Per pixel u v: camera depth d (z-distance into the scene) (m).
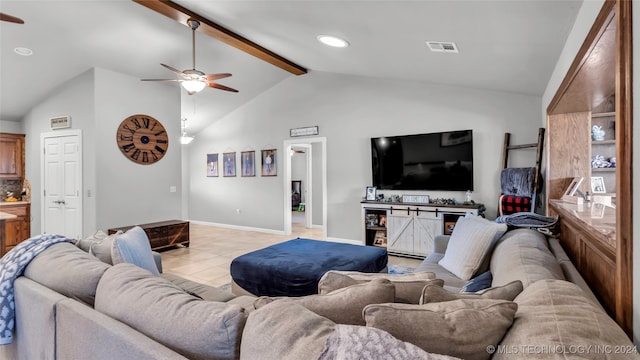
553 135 3.01
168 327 1.08
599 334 0.76
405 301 1.17
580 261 1.76
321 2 2.50
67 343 1.33
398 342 0.77
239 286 3.03
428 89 4.98
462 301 0.97
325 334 0.85
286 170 6.68
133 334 1.09
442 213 4.51
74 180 5.11
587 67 1.80
